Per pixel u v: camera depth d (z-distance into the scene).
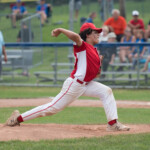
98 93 17.61
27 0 61.25
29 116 17.80
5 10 64.00
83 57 16.89
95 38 17.58
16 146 14.65
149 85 36.09
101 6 61.62
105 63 35.91
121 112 24.78
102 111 25.05
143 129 18.86
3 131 17.19
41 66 40.72
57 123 20.56
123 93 33.28
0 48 36.38
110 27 41.44
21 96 31.70
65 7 73.81
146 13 76.62
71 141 15.55
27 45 37.22
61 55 39.31
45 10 60.12
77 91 17.16
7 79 39.09
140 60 36.12
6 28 51.12
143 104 28.09
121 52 35.94
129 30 41.19
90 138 16.11
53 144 14.99
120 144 15.07
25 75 39.44
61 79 37.69
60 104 17.31
